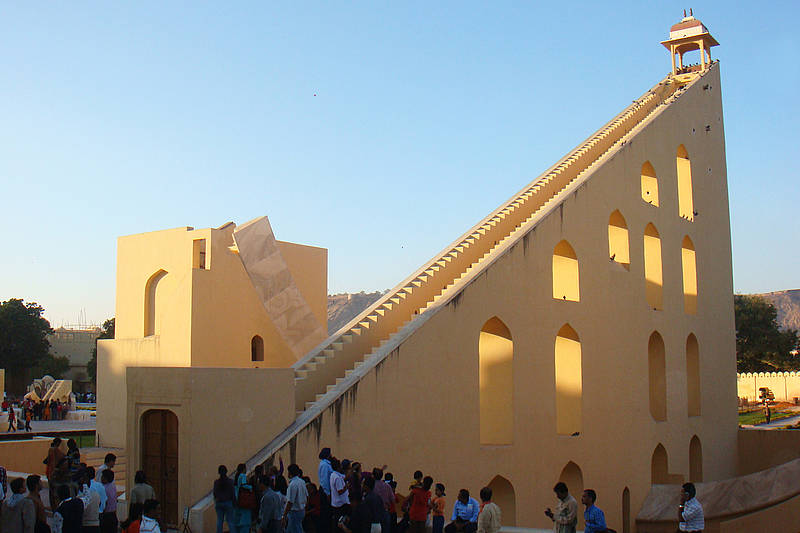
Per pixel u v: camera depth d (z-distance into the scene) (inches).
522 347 749.3
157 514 354.3
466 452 677.3
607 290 879.1
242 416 534.9
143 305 999.0
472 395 690.8
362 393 587.8
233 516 451.8
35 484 423.5
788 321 7406.5
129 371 547.2
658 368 989.2
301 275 1071.6
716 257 1194.0
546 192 968.9
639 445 903.7
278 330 962.1
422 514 481.4
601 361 856.9
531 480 741.9
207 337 915.4
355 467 474.6
